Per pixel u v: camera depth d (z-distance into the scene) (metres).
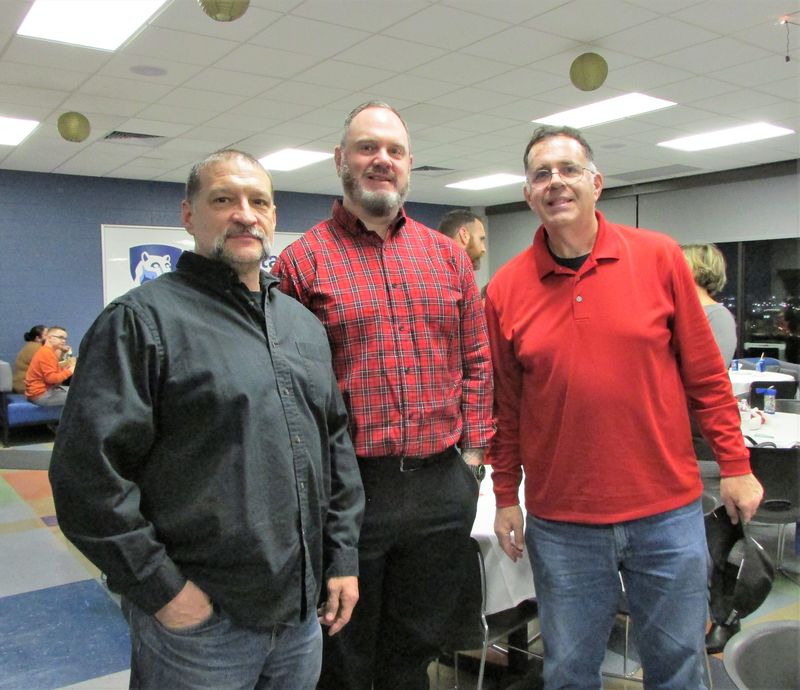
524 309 1.67
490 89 5.16
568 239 1.59
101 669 2.45
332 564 1.39
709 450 2.87
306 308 1.48
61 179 8.05
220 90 5.01
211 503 1.17
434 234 1.77
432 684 2.34
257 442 1.20
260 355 1.25
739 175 8.38
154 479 1.17
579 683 1.60
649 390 1.54
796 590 2.97
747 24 4.04
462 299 1.73
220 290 1.26
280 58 4.39
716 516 1.95
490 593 2.00
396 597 1.69
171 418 1.17
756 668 1.53
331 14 3.76
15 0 3.50
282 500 1.23
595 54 4.17
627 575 1.60
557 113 5.90
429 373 1.63
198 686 1.19
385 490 1.58
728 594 1.95
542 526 1.64
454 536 1.67
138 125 5.93
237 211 1.26
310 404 1.34
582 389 1.54
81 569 3.40
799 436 3.16
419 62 4.54
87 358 1.14
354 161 1.60
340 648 1.60
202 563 1.17
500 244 11.70
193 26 3.87
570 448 1.56
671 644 1.54
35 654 2.56
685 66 4.73
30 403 6.90
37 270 7.95
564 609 1.59
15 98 5.10
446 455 1.66
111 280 8.39
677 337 1.60
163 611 1.15
